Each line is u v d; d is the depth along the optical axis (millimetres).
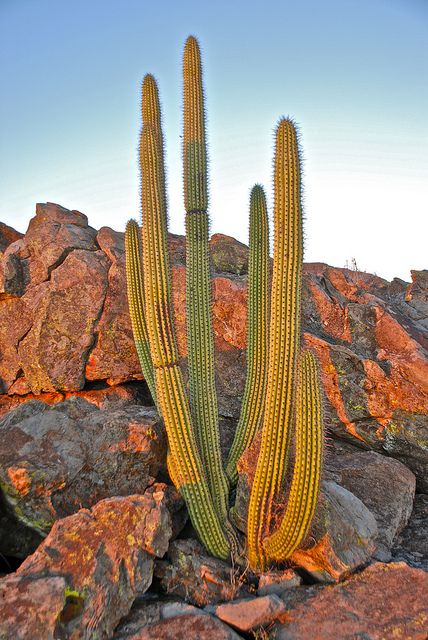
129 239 7012
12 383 8555
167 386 5355
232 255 9273
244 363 7840
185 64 5914
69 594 4137
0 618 3812
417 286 8555
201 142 5887
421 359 6855
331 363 7211
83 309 8367
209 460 5590
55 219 9367
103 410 6320
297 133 4660
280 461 4641
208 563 4883
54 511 5172
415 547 5789
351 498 5430
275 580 4711
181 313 8328
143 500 4879
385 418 6953
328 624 4203
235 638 4039
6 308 8562
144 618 4324
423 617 4184
